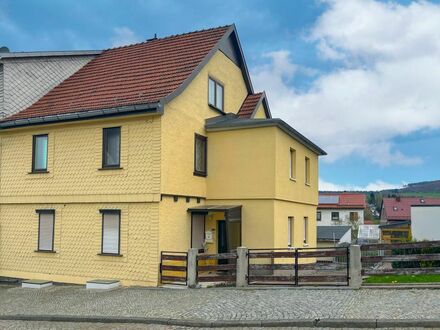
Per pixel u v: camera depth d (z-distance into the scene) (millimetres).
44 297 13820
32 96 19156
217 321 9516
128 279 15156
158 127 15086
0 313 11727
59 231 16703
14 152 17953
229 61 20375
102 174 15938
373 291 11508
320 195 72688
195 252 13938
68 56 20828
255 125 17141
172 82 16266
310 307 10156
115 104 15648
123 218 15461
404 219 66250
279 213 17375
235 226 17219
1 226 18125
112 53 21688
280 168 17406
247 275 13172
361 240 46250
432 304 9820
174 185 15672
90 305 12086
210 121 18109
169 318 10016
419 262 16391
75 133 16625
